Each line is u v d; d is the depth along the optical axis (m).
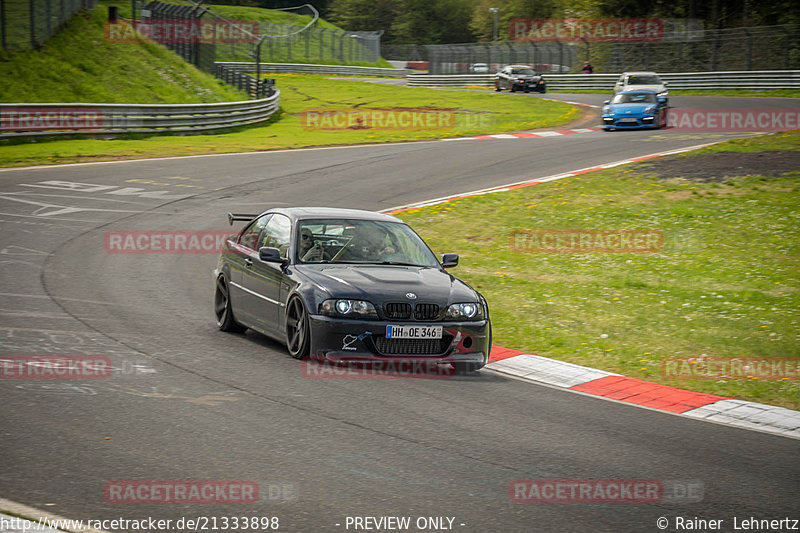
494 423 23.86
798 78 163.00
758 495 19.16
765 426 25.62
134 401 23.64
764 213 59.34
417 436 22.08
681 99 158.00
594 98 179.75
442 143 112.38
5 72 127.06
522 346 35.84
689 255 51.81
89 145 104.75
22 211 63.72
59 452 19.17
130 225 61.03
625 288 45.78
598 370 32.25
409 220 64.00
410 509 17.08
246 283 33.44
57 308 36.62
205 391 25.14
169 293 42.06
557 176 81.69
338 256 31.70
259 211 67.94
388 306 28.62
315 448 20.58
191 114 125.50
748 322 39.09
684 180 71.44
